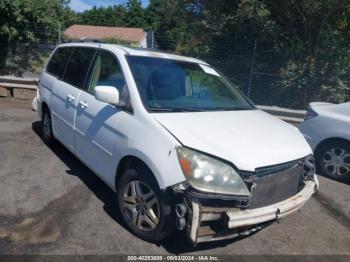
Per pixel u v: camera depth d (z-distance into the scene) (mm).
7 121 7180
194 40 12234
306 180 3488
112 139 3514
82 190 4277
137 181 3244
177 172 2781
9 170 4684
